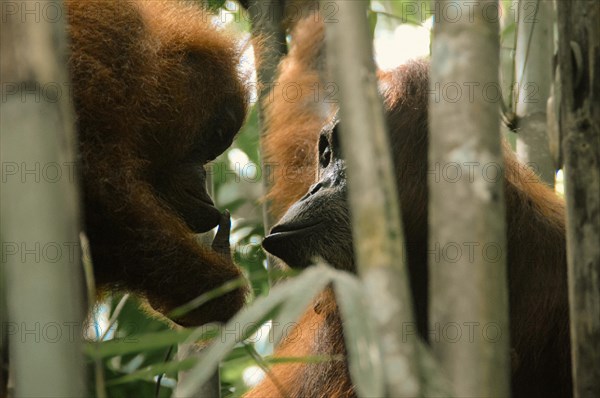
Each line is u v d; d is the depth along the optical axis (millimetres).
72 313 3586
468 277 3744
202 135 9203
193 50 9125
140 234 8094
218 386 6605
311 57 11820
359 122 3635
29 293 3535
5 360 4105
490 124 3893
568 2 5336
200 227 9039
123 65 8141
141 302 8977
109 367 8945
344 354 8086
